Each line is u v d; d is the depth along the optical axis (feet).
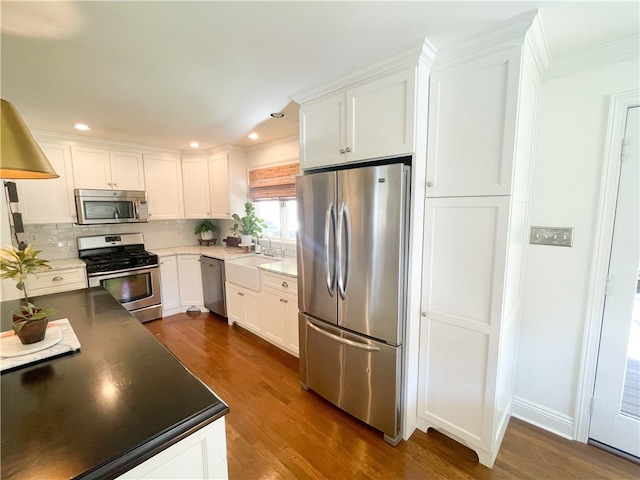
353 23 4.41
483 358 5.26
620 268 5.34
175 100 7.38
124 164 11.94
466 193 5.16
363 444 5.90
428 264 5.77
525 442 5.92
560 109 5.61
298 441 5.97
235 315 11.39
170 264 12.80
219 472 2.87
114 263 10.97
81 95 6.98
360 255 6.00
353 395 6.41
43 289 9.53
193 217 13.89
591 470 5.28
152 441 2.39
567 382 5.98
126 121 9.05
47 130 9.89
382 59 5.42
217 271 12.03
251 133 10.68
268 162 12.24
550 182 5.82
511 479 5.12
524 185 5.42
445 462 5.48
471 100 4.99
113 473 2.15
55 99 7.19
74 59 5.35
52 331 4.40
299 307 7.55
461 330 5.47
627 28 4.58
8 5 3.87
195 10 4.06
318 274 6.88
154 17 4.20
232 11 4.09
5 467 2.12
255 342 10.36
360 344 6.12
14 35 4.57
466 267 5.30
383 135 5.66
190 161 13.65
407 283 5.68
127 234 12.88
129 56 5.27
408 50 5.10
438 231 5.57
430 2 3.94
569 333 5.89
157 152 12.85
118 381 3.24
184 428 2.56
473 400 5.45
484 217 5.02
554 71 5.59
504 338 5.25
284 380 8.11
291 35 4.72
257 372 8.50
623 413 5.59
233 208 13.06
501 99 4.68
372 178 5.65
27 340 3.93
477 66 4.88
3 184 8.76
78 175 10.84
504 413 5.92
